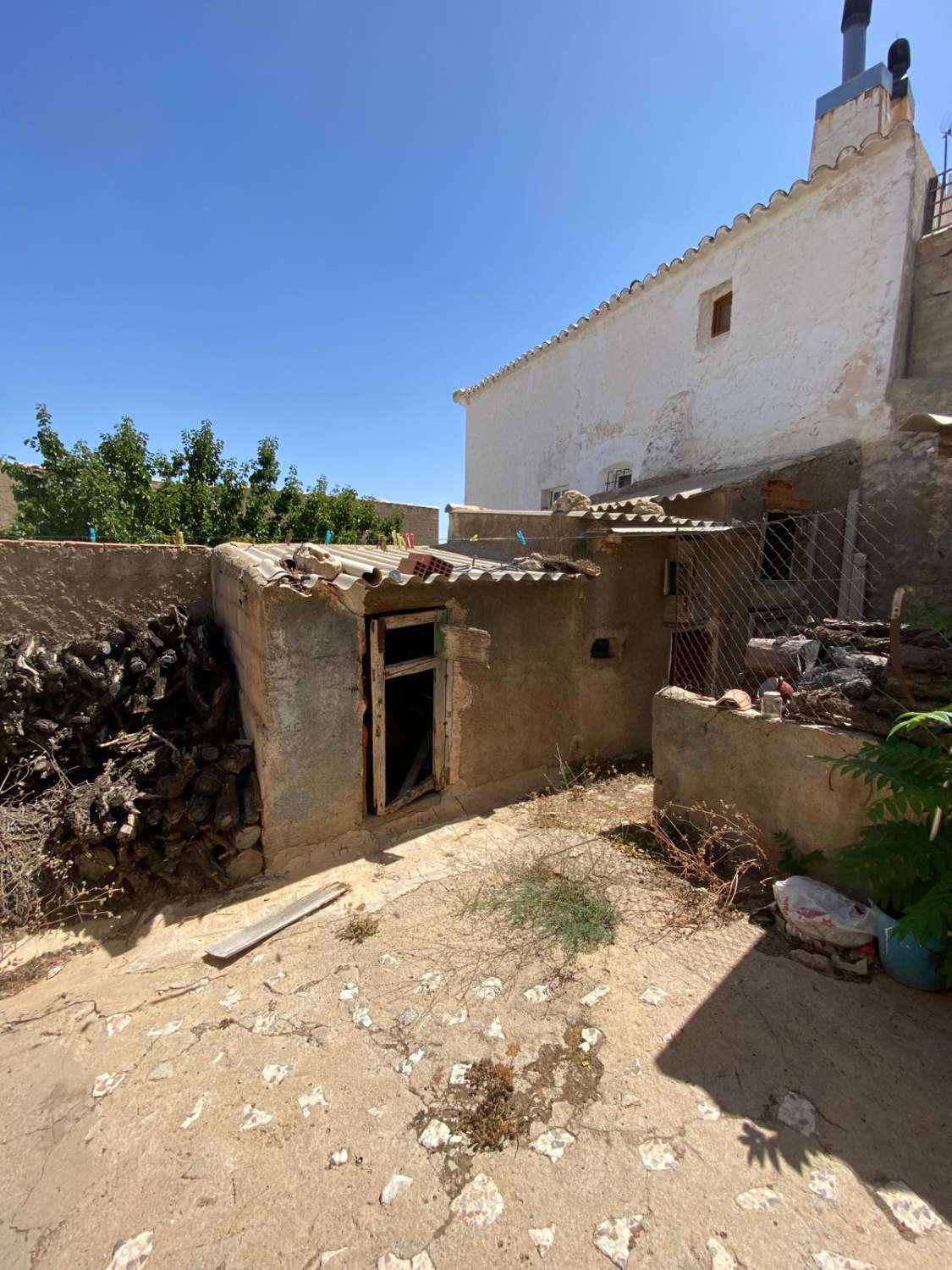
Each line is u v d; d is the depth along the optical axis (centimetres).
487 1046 255
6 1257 181
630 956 309
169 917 361
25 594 454
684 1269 171
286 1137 217
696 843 414
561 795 549
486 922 344
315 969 310
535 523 659
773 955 304
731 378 818
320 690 412
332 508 1216
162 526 1012
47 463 949
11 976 314
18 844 354
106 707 417
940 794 261
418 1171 203
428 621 483
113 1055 258
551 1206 190
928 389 616
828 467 678
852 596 655
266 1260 178
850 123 772
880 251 643
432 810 500
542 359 1220
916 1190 190
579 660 610
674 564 665
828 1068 238
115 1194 199
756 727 372
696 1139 210
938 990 273
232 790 395
